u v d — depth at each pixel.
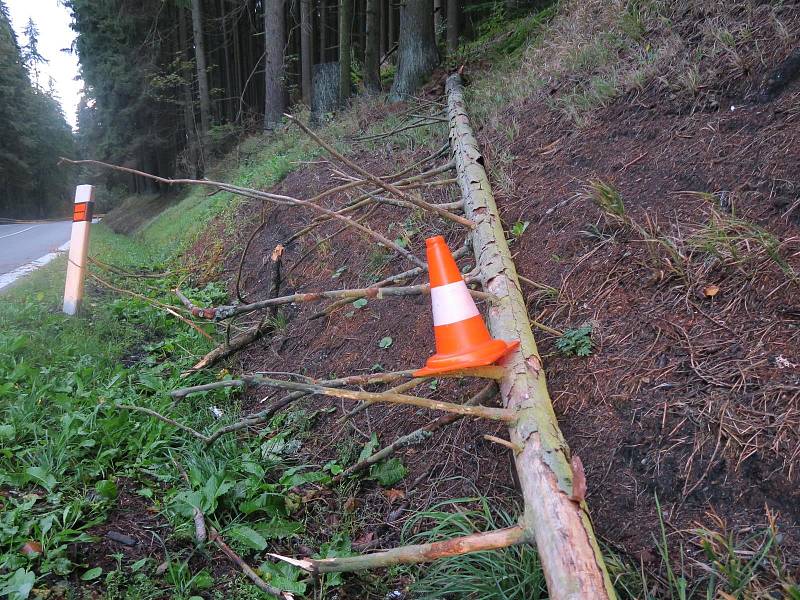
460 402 2.89
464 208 3.93
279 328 4.49
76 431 2.88
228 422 3.38
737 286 2.42
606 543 1.96
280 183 7.51
